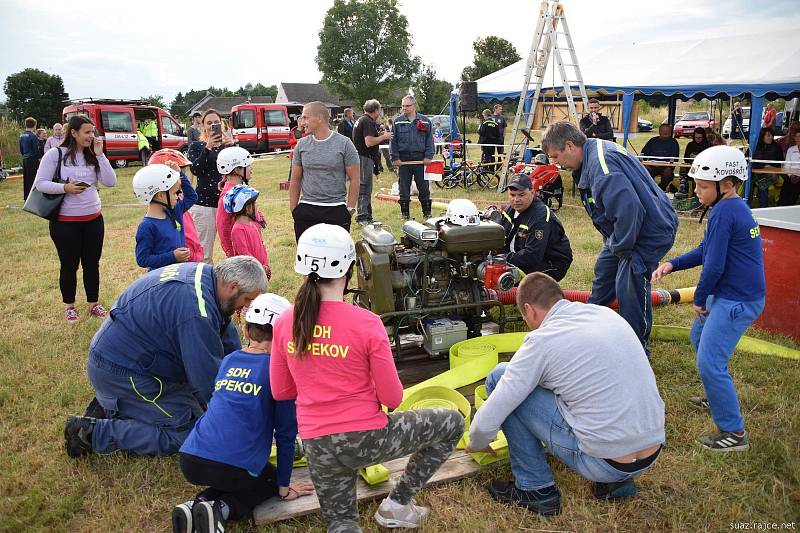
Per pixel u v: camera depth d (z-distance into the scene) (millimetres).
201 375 3131
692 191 10844
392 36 71938
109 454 3350
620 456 2613
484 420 2719
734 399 3240
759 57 11672
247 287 3160
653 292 5492
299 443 3246
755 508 2871
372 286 4109
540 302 2797
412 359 4523
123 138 21719
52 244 9023
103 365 3264
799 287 4668
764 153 10867
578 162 3857
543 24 12070
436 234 4008
